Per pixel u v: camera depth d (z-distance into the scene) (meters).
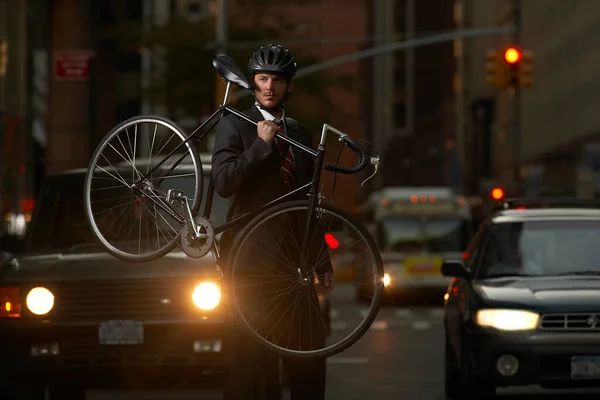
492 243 16.66
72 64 43.75
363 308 9.62
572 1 99.75
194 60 58.50
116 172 9.80
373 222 51.25
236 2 60.53
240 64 58.34
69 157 59.09
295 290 9.09
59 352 13.52
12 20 50.09
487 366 15.10
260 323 9.05
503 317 15.12
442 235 49.97
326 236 9.24
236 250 9.02
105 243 9.48
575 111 99.44
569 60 101.44
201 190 9.31
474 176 159.12
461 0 181.38
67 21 59.12
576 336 14.88
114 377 13.52
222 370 13.32
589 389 18.62
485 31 43.41
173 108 58.66
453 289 17.20
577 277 15.91
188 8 81.31
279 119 9.38
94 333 13.46
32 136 53.12
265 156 9.05
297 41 48.34
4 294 13.66
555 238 16.59
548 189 81.94
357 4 131.38
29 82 53.59
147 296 13.46
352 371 20.97
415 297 50.88
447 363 17.19
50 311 13.55
